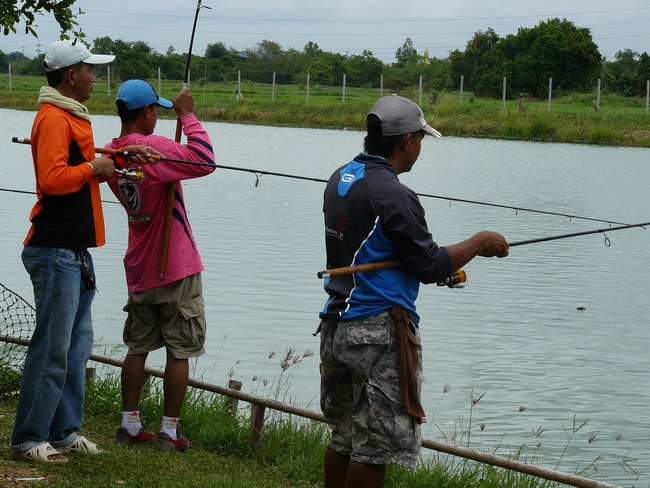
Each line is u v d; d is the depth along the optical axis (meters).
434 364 10.04
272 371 9.48
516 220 20.77
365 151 4.46
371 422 4.18
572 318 12.16
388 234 4.21
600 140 47.25
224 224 18.83
